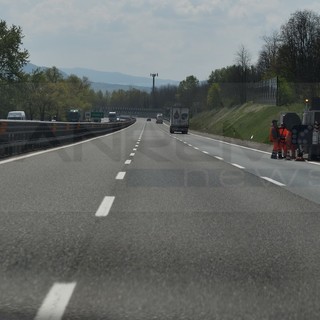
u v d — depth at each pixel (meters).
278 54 127.38
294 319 5.27
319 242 8.75
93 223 10.16
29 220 10.35
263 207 12.44
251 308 5.59
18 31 124.75
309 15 122.75
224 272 6.95
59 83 188.25
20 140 29.88
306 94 112.44
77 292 6.09
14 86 130.00
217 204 12.83
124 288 6.24
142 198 13.63
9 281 6.50
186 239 8.88
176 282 6.50
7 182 16.44
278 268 7.16
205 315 5.37
